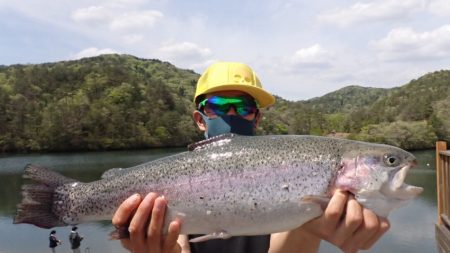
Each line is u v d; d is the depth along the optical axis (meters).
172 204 0.66
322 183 0.64
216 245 0.68
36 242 5.64
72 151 19.98
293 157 0.65
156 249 0.59
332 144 0.66
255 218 0.64
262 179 0.65
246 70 0.75
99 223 6.50
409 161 0.62
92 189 0.71
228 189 0.65
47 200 0.71
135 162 15.13
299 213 0.62
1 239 5.79
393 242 4.78
